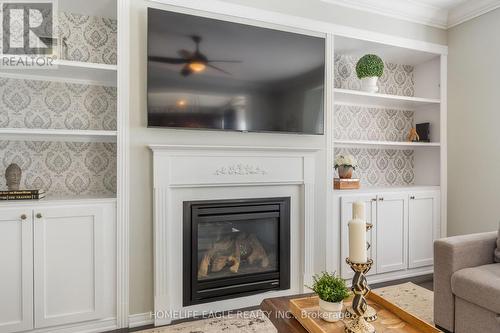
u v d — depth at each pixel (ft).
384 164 11.53
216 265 8.16
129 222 7.14
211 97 7.59
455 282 6.23
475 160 10.02
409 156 11.94
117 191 7.02
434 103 11.12
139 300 7.23
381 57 11.10
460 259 6.45
